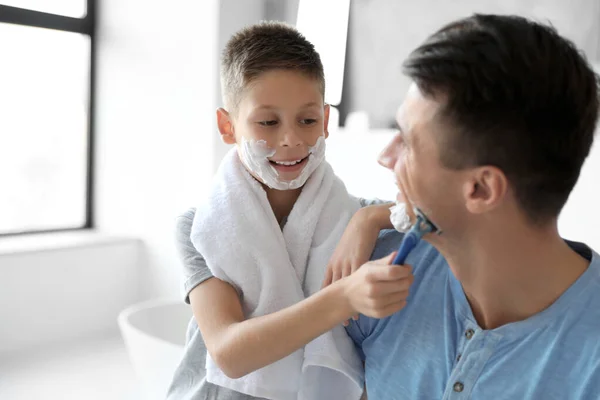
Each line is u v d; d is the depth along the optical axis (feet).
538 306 2.36
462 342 2.52
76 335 9.45
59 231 10.27
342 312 2.41
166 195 9.43
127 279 9.93
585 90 2.07
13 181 9.84
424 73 2.11
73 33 9.99
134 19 9.57
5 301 8.69
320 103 3.17
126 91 9.80
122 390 7.66
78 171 10.39
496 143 2.06
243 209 3.12
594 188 5.69
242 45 3.14
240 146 3.19
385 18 7.31
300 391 3.08
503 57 2.00
